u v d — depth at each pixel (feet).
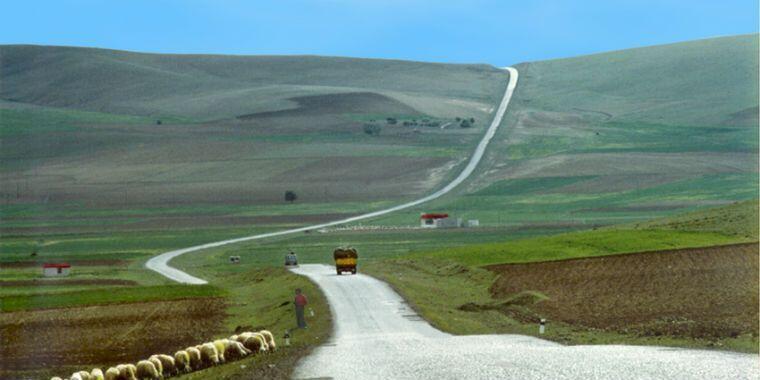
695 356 198.18
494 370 178.19
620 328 315.37
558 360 191.31
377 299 413.18
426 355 209.77
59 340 395.96
